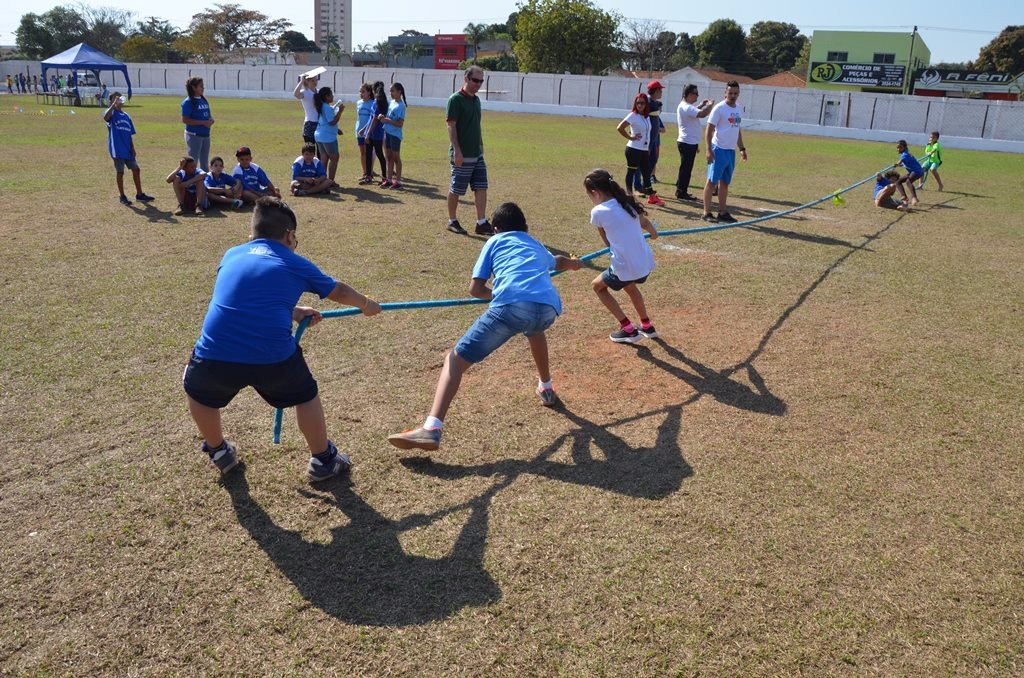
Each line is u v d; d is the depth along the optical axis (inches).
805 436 174.4
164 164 566.3
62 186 457.1
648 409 186.7
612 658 107.3
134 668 103.7
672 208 460.4
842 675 105.1
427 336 229.8
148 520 135.9
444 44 4473.4
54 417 171.2
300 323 153.3
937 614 117.4
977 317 266.8
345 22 7234.3
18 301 245.6
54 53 3745.1
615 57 2209.6
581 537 134.1
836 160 815.1
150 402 180.4
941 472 159.9
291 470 153.9
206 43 3754.9
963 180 705.0
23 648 106.4
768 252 356.5
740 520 140.3
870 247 375.2
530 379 203.0
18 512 136.6
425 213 414.0
